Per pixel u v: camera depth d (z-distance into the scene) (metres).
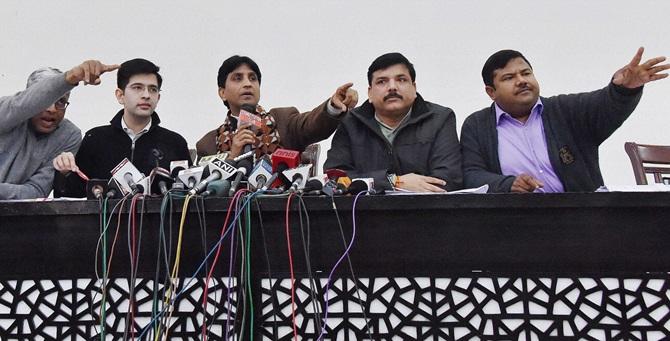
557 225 1.27
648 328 1.23
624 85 1.86
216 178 1.44
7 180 2.04
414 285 1.29
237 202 1.30
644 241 1.25
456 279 1.29
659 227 1.25
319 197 1.30
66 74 1.84
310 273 1.28
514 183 1.76
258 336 1.31
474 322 1.28
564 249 1.27
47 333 1.35
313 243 1.32
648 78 1.81
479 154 2.18
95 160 2.25
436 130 2.17
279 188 1.42
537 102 2.19
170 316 1.31
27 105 1.89
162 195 1.38
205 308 1.29
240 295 1.30
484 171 2.08
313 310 1.30
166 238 1.34
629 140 3.40
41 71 2.21
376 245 1.31
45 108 1.92
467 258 1.29
